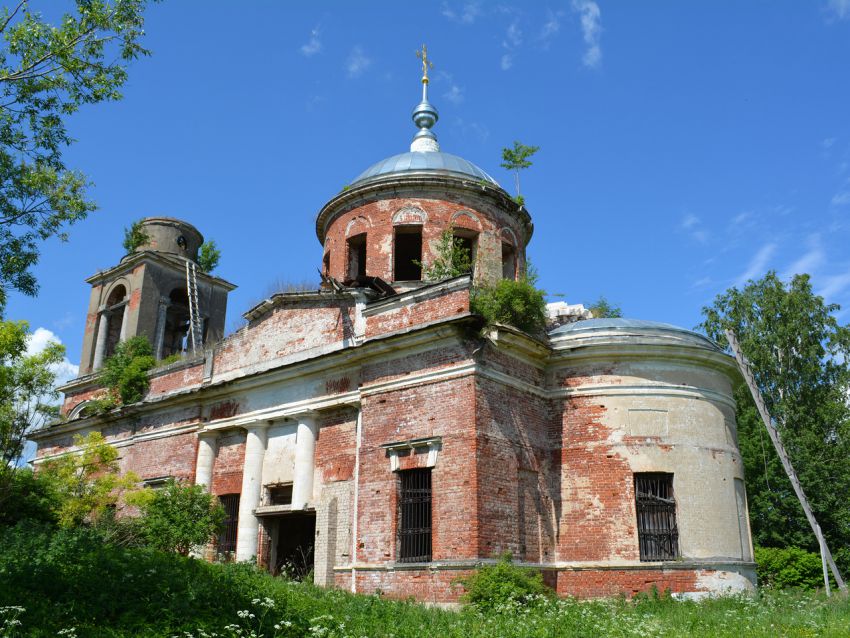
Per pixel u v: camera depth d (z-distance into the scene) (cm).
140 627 895
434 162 2481
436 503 1596
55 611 893
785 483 3086
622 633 1088
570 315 2667
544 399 1855
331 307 2003
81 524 2053
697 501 1758
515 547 1609
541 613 1284
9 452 2141
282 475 1997
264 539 1983
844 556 2930
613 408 1802
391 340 1758
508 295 1806
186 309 3391
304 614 1116
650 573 1670
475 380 1622
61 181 1638
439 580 1527
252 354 2188
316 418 1959
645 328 1902
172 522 1881
